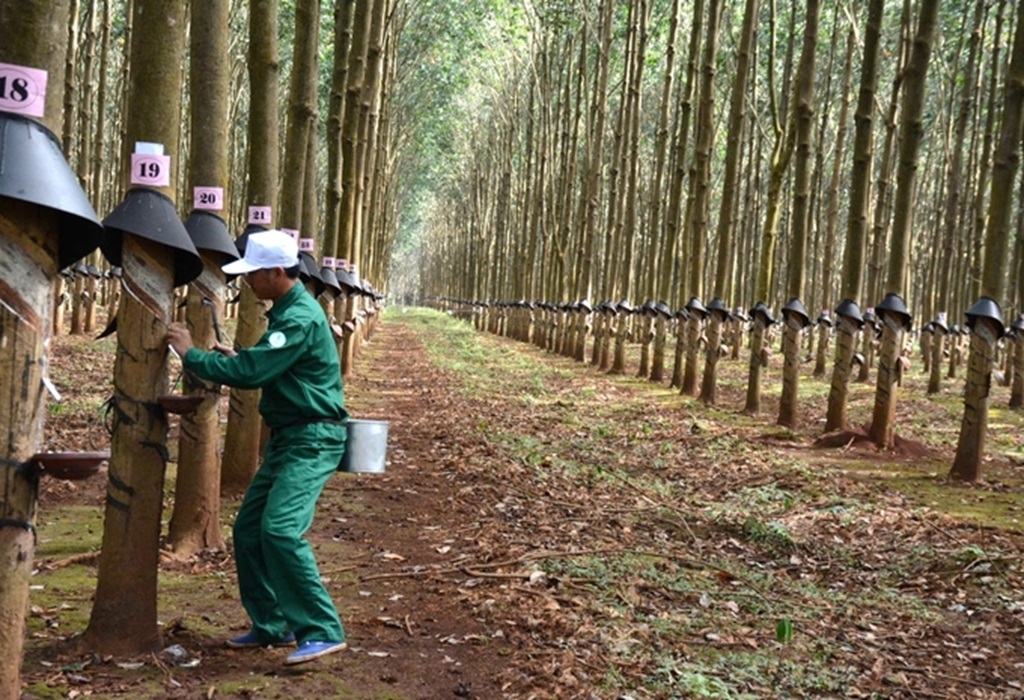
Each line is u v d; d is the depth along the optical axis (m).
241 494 8.19
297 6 9.84
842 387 13.46
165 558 6.27
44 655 4.56
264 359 4.56
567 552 6.87
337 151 15.34
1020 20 10.33
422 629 5.31
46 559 6.20
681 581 6.47
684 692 4.57
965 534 8.06
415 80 40.47
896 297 12.48
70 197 3.14
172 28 4.72
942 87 26.70
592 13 29.03
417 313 73.94
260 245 4.70
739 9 28.12
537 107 37.31
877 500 9.33
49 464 3.24
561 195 31.38
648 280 24.91
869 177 13.83
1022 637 5.84
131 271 4.37
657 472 10.76
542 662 4.84
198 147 6.22
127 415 4.51
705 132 18.16
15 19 3.16
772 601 6.23
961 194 26.38
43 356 3.24
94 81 31.66
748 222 29.14
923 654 5.48
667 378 22.41
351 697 4.36
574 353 27.66
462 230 61.00
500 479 9.55
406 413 14.69
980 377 10.49
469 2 33.81
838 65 31.00
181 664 4.61
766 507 9.02
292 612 4.68
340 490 8.87
